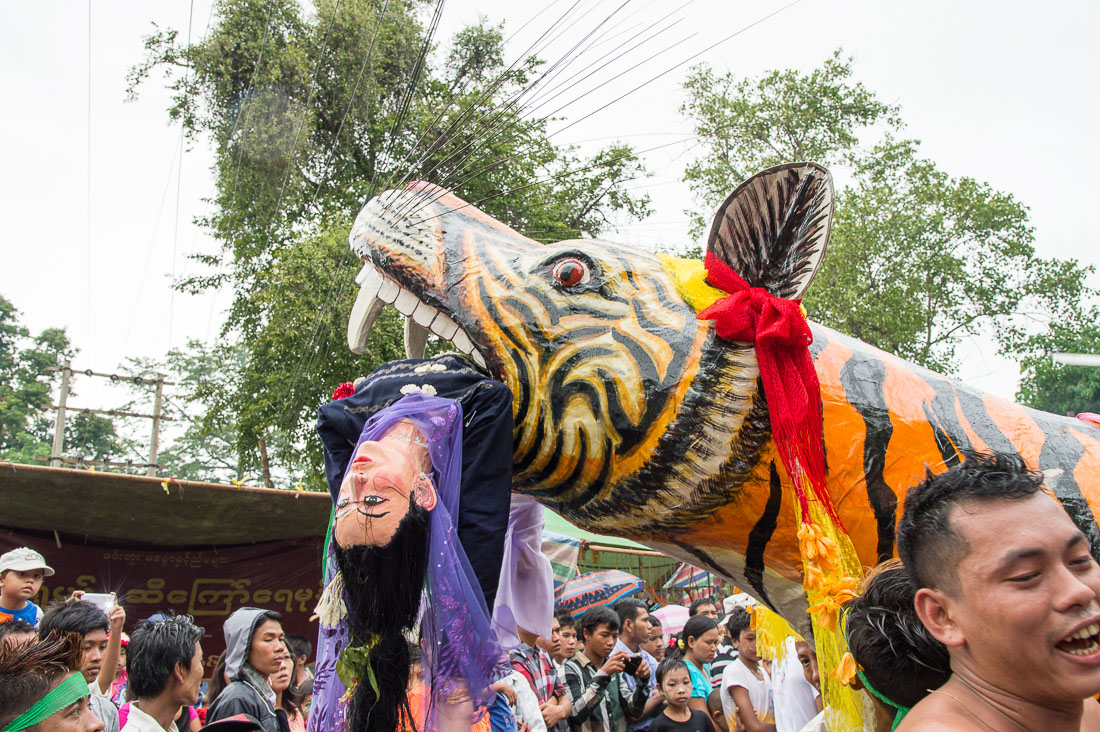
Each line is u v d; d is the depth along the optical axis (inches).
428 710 91.8
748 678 203.8
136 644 151.2
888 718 79.4
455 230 114.8
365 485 92.2
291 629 271.4
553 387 105.4
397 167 122.0
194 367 1157.7
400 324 415.8
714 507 104.1
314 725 97.1
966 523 59.8
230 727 121.0
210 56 489.7
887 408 103.9
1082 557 58.4
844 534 99.0
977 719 59.2
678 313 105.6
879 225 557.9
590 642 211.3
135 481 226.5
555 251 111.0
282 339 427.8
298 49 476.7
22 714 94.4
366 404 104.2
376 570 91.8
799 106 525.3
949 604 61.0
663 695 211.6
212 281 522.0
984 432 104.9
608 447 104.3
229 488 238.1
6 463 212.8
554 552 306.3
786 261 103.7
